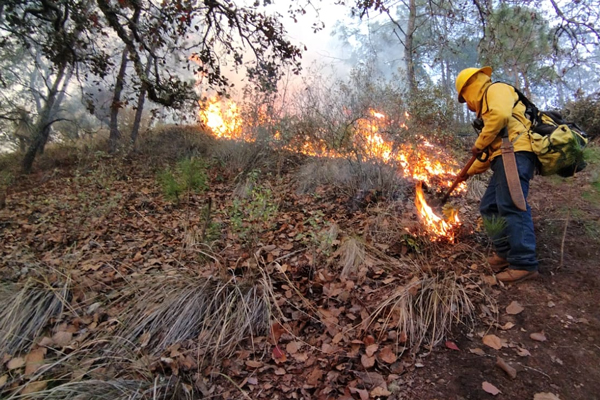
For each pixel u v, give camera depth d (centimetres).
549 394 194
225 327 258
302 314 272
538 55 1062
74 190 723
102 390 206
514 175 270
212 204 539
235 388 220
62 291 300
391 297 267
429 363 224
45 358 247
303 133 630
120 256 401
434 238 345
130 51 643
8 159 1124
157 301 280
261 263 327
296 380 223
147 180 744
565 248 316
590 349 219
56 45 680
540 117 290
